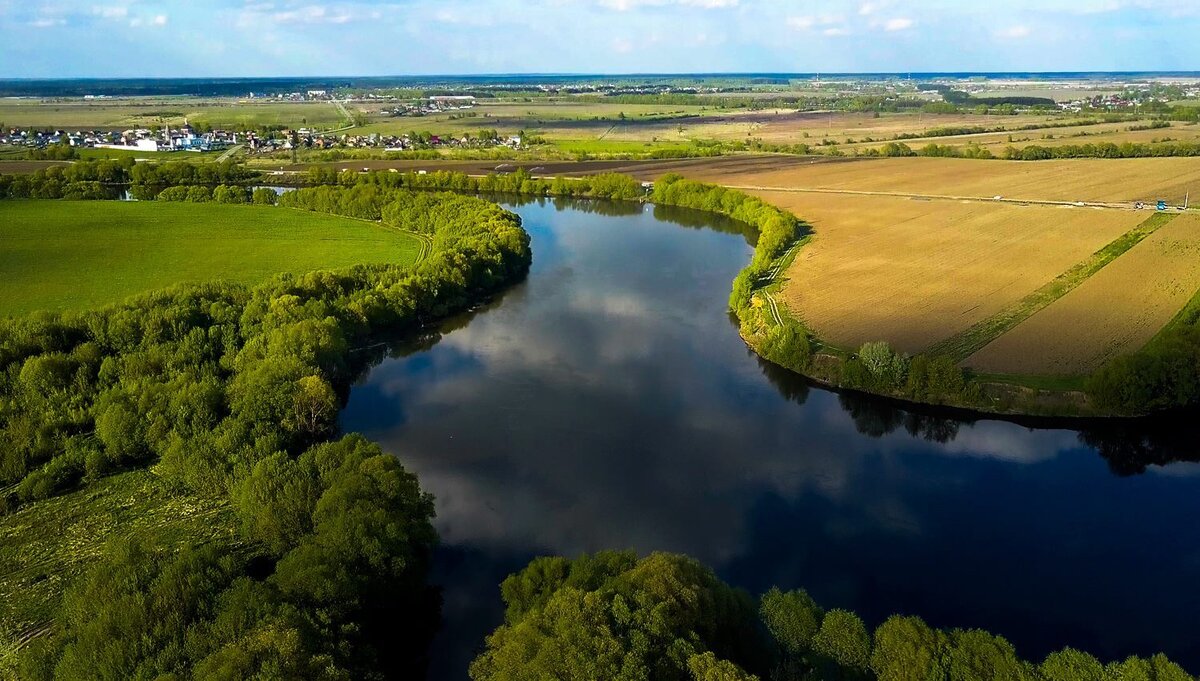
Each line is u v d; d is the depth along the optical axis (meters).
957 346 98.88
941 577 60.50
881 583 59.78
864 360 91.25
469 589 59.41
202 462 67.50
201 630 43.25
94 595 47.28
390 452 80.31
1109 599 57.69
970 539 65.56
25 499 67.81
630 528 67.44
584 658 37.78
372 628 52.91
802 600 46.47
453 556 63.38
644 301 131.38
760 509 70.44
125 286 127.56
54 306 116.62
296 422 77.62
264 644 40.06
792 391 96.12
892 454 80.56
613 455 80.12
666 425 86.81
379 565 51.97
